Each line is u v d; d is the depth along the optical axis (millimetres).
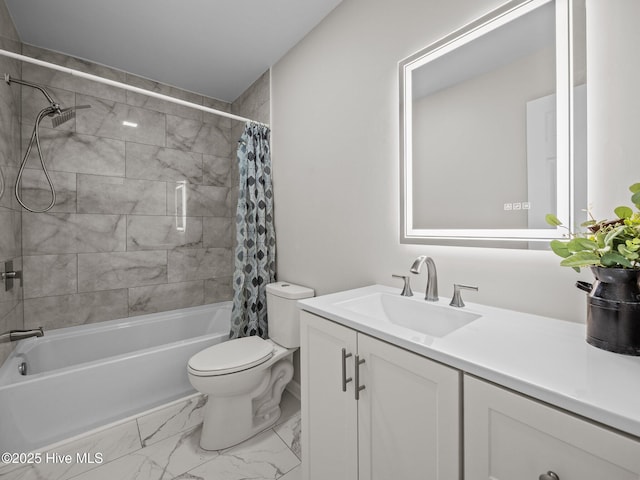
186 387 1897
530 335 789
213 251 2859
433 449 731
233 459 1489
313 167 1890
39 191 2047
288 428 1737
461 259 1160
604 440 467
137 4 1693
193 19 1816
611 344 669
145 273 2488
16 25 1854
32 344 1896
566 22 876
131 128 2420
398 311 1229
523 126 978
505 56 1017
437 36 1222
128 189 2402
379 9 1453
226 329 2637
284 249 2197
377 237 1492
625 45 789
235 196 2889
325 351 1068
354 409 954
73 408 1529
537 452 547
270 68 2330
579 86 855
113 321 2307
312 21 1833
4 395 1365
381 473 878
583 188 854
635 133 776
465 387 650
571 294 897
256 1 1677
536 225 953
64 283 2145
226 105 2955
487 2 1072
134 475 1391
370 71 1503
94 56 2191
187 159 2709
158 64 2295
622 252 631
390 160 1419
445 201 1195
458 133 1148
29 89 2018
